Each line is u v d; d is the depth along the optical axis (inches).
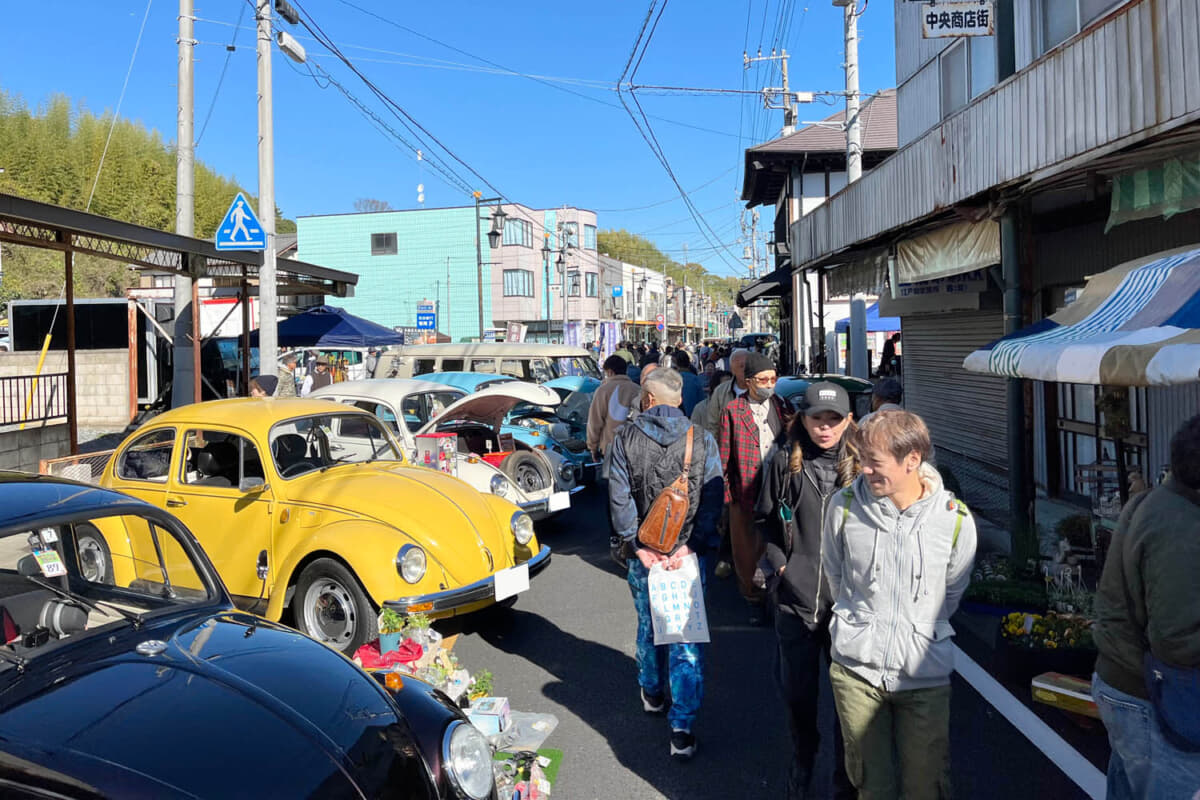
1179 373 141.9
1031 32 375.6
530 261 2146.9
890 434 108.3
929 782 112.6
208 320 870.4
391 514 212.7
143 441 249.1
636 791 148.5
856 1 577.6
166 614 132.2
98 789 87.6
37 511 124.9
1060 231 366.3
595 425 303.9
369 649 165.0
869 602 114.5
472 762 111.4
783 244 1077.1
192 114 529.0
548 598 270.2
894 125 1047.6
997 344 213.3
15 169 2057.1
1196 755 95.3
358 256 2164.1
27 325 901.8
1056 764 153.2
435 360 561.9
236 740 98.7
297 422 241.4
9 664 111.1
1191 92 176.1
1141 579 98.6
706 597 268.7
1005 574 245.3
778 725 174.9
